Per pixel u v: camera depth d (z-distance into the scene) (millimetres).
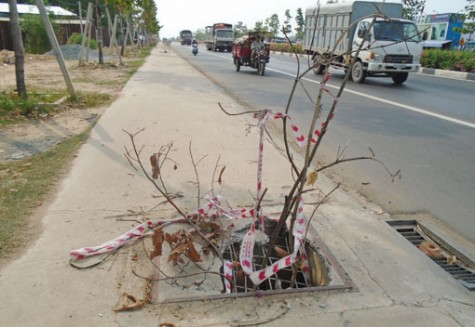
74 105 8133
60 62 8266
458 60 19094
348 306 2461
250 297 2512
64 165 4582
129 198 3799
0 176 4199
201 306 2420
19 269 2691
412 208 4047
